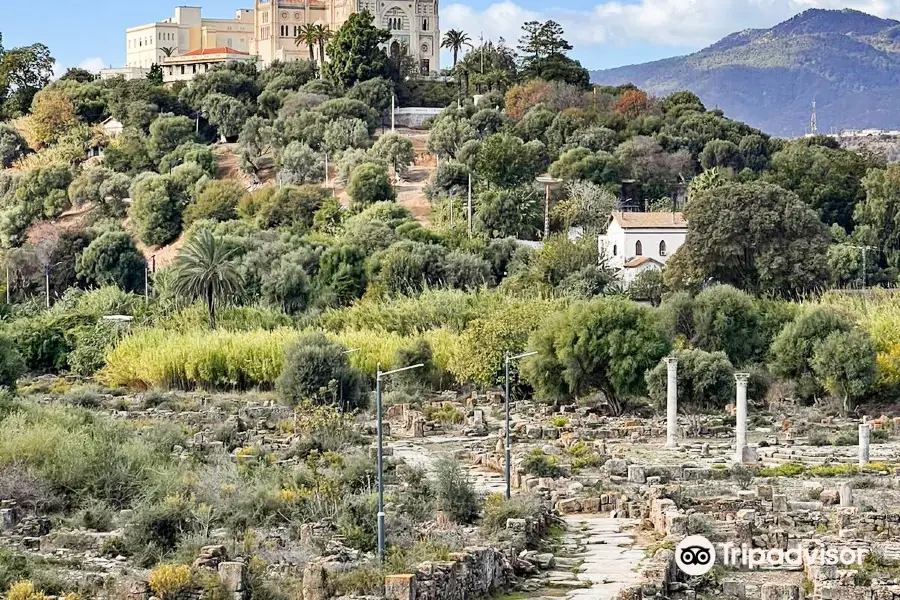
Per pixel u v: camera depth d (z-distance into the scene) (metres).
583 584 67.81
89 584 64.31
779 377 155.88
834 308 167.00
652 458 117.00
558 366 151.00
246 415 143.62
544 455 114.38
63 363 191.38
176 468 99.38
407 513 83.94
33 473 91.06
